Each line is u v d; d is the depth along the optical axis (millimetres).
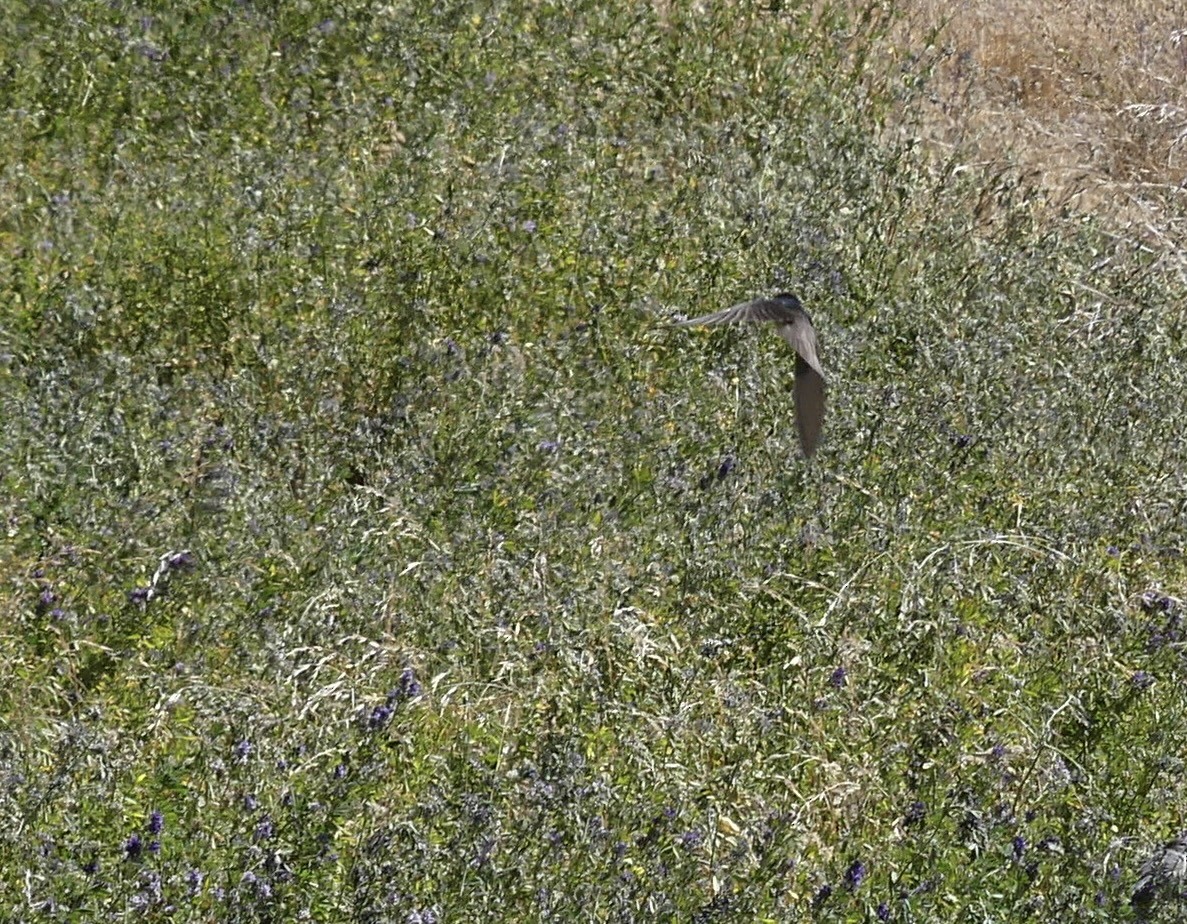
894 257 28297
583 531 20609
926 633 20297
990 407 24953
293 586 18984
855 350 25297
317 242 24359
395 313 23609
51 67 26891
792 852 16719
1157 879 17828
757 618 20312
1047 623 21531
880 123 32406
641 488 21672
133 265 23438
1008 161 32469
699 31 32031
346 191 25438
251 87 27688
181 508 19578
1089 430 25547
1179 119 40562
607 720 17656
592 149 28453
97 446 20000
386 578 19203
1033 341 27250
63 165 25672
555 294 24969
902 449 23594
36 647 18109
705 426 23125
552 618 18969
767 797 17531
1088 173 36375
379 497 20484
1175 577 23719
